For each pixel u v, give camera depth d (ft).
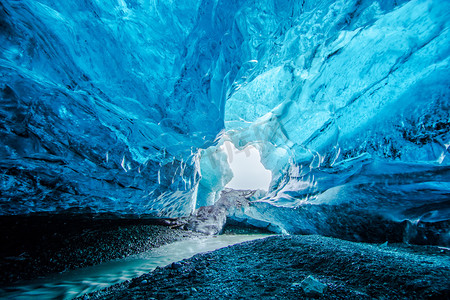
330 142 13.16
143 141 13.65
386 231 15.87
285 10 12.60
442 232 14.07
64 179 12.07
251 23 12.95
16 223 13.09
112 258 14.40
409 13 8.39
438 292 5.94
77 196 13.34
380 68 9.83
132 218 19.34
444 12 7.71
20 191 11.09
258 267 9.98
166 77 13.74
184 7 13.12
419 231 14.83
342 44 10.63
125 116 12.30
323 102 12.39
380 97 10.21
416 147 9.48
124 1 11.39
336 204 16.79
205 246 18.72
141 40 12.39
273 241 14.57
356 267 8.47
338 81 11.37
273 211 23.21
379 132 10.40
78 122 10.30
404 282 6.82
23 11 7.81
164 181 17.25
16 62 7.80
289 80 13.20
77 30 10.00
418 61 8.73
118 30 11.47
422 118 8.88
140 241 17.99
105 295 8.08
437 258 10.11
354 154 11.46
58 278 10.60
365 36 9.82
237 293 7.13
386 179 13.09
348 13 10.19
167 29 13.09
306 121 14.14
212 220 27.50
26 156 9.67
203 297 6.88
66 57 9.50
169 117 14.52
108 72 11.34
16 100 8.25
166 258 14.58
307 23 11.46
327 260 9.70
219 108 15.81
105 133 11.44
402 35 8.89
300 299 6.46
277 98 14.14
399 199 13.85
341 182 15.37
